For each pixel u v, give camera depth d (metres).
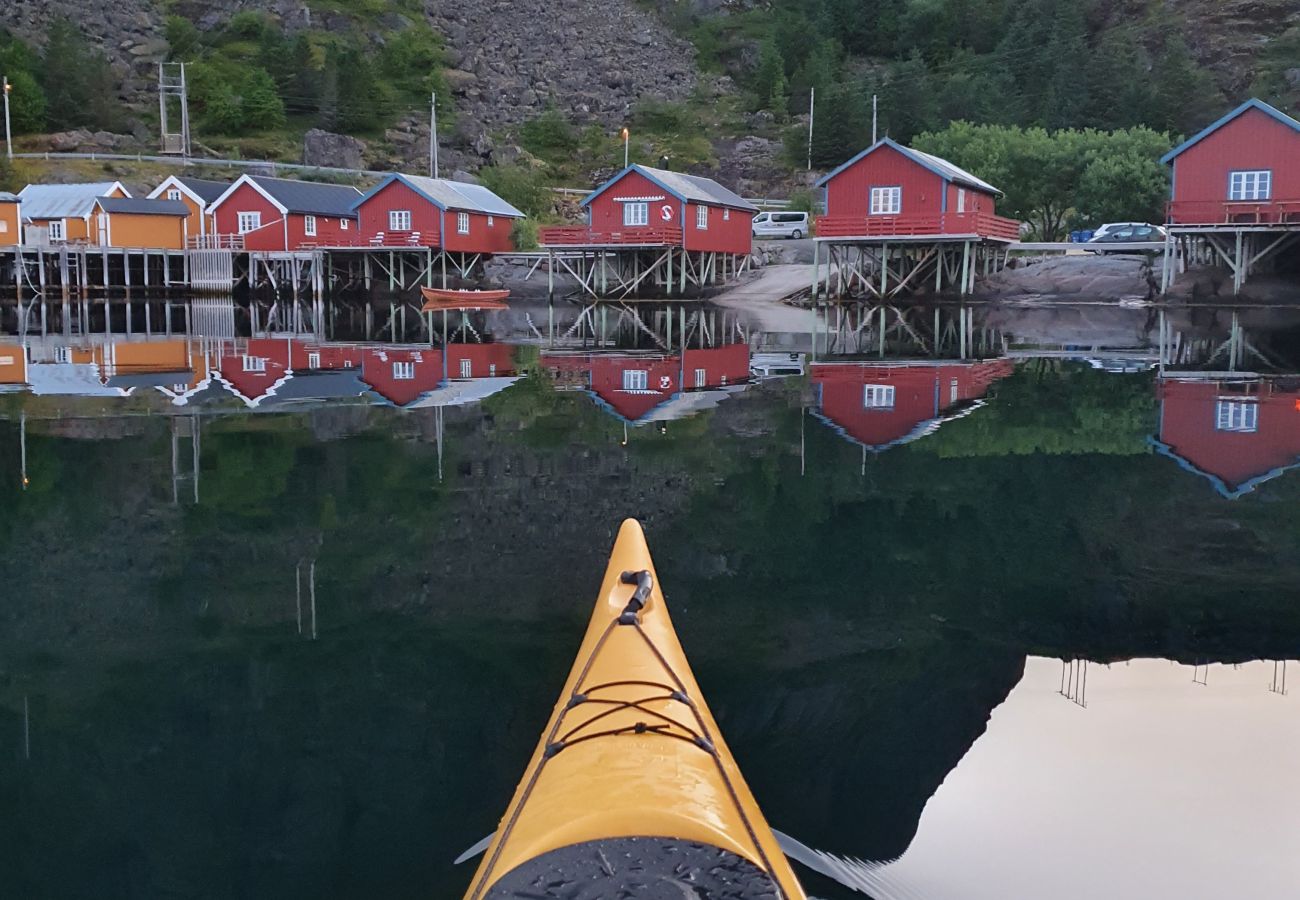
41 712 6.16
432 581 8.26
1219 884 4.66
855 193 39.12
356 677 6.61
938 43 107.94
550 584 8.19
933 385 18.09
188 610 7.71
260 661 6.85
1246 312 34.12
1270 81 85.88
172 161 70.88
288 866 4.69
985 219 38.06
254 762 5.61
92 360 23.12
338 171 73.06
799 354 23.59
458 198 50.47
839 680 6.53
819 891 4.54
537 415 15.30
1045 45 97.75
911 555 8.91
